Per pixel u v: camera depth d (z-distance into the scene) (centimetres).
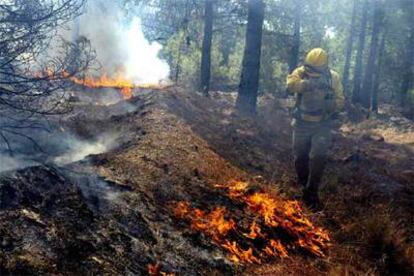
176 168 538
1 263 283
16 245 302
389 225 542
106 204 399
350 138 1178
